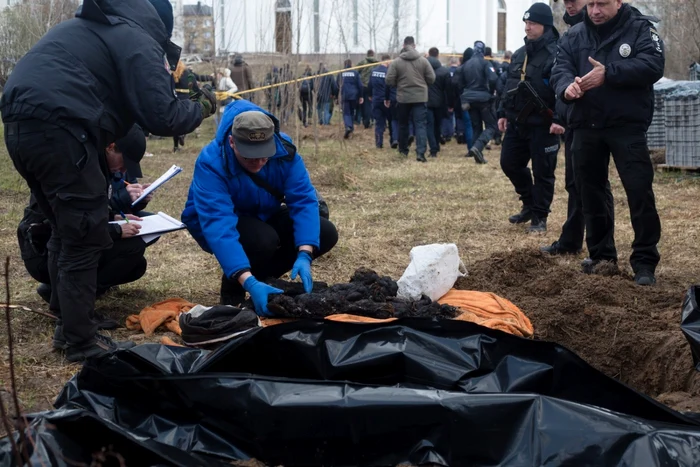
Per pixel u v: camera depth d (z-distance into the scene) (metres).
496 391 3.17
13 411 3.09
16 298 5.24
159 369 3.10
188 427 2.99
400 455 2.83
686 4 18.12
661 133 12.11
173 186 10.75
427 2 33.97
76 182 3.81
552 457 2.68
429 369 3.26
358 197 9.85
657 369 4.18
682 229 7.47
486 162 13.30
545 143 7.37
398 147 15.28
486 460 2.76
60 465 2.56
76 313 3.98
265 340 3.30
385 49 29.00
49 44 3.80
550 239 7.29
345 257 6.48
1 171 10.61
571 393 3.16
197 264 6.30
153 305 4.79
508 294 5.06
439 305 4.38
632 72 5.26
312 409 2.86
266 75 14.05
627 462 2.62
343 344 3.34
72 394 3.14
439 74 14.49
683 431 2.70
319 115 21.11
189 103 4.09
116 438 2.68
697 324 3.41
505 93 7.51
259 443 2.90
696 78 14.02
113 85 3.88
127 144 4.82
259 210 4.64
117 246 4.63
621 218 8.20
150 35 4.02
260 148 4.15
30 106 3.70
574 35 5.66
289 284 4.45
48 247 4.14
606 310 4.64
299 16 13.77
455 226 7.88
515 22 39.62
